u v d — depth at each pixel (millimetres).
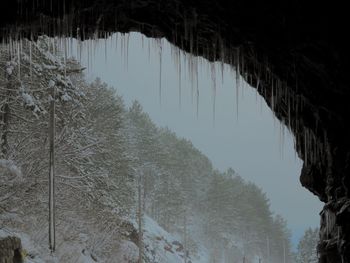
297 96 7082
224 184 95125
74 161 24797
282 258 102125
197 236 87438
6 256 15031
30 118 23000
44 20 6840
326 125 6938
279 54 6559
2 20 6809
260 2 6031
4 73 20250
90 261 25172
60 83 20172
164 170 79562
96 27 7125
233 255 88938
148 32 7312
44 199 22125
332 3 5699
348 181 6551
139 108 80188
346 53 5941
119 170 38656
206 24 6656
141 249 33188
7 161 18031
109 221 30578
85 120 28141
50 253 19766
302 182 8148
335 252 6906
